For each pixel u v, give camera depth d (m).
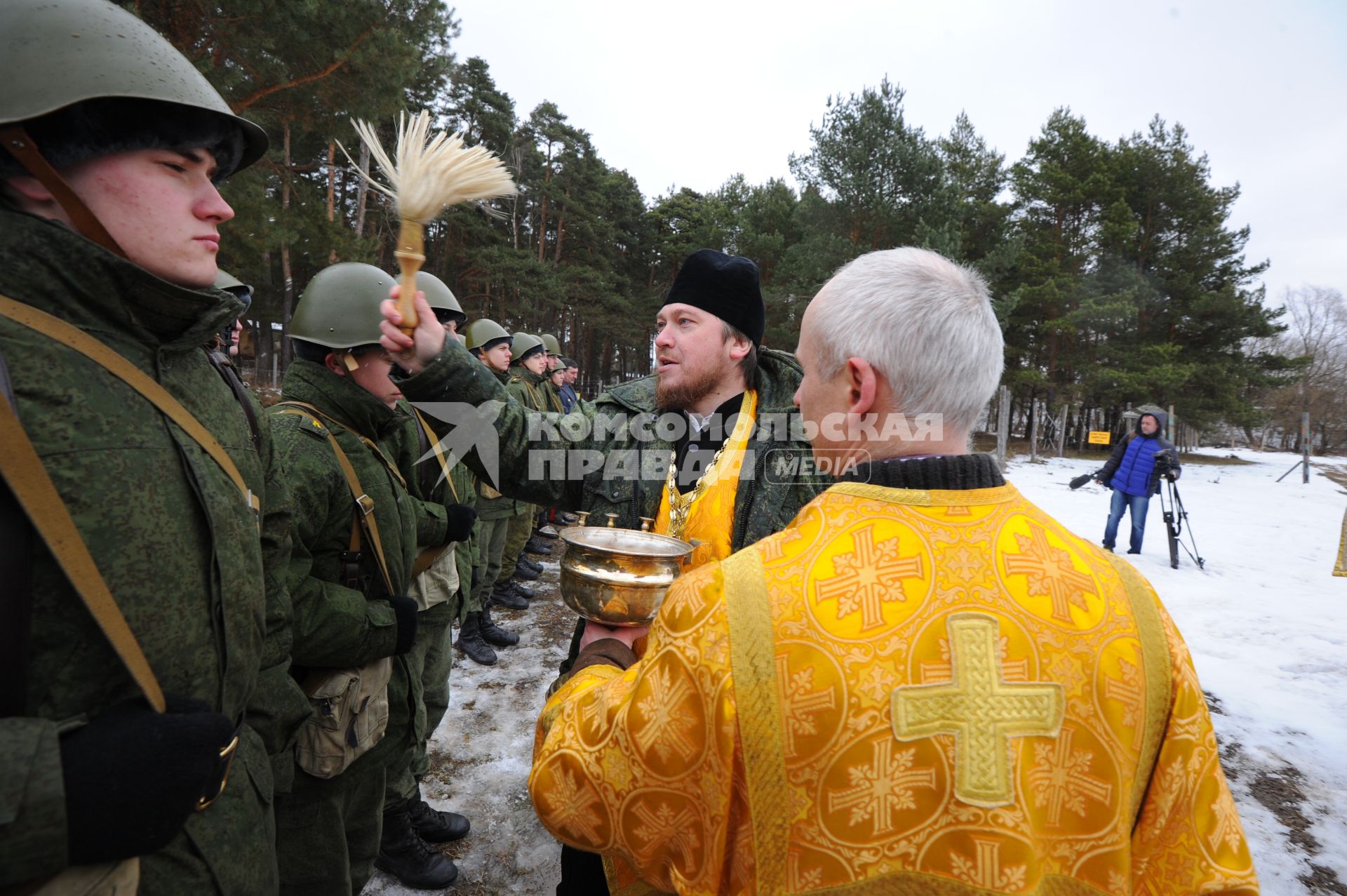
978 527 0.79
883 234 17.52
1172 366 21.31
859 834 0.70
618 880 1.05
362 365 2.03
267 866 1.13
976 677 0.72
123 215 0.89
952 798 0.69
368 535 1.92
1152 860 0.77
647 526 1.54
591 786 0.84
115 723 0.79
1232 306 22.11
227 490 1.02
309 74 10.47
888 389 0.84
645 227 36.19
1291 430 40.72
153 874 0.92
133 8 8.39
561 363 8.38
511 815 2.75
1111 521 8.06
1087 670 0.74
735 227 28.03
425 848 2.40
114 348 0.90
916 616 0.73
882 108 17.17
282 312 21.31
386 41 10.50
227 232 10.53
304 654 1.67
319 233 13.28
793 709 0.72
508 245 26.97
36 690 0.77
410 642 1.85
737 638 0.74
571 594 1.18
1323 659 4.79
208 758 0.83
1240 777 3.32
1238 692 4.26
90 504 0.81
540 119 30.06
